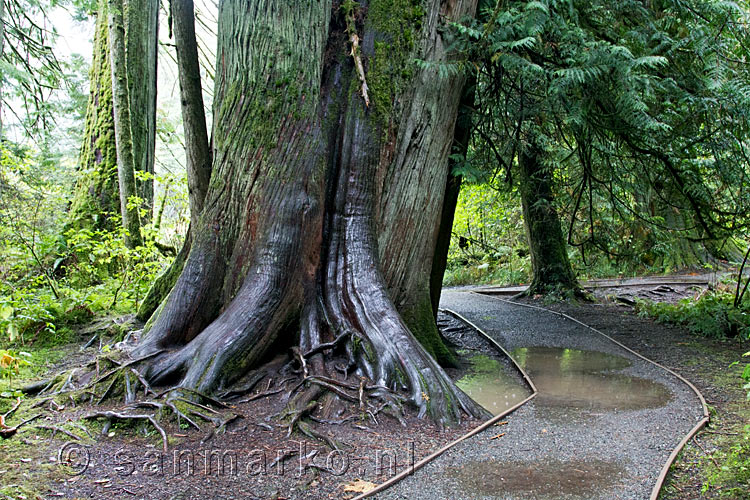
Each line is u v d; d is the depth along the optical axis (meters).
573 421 4.64
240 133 5.56
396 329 5.27
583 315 11.31
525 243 20.41
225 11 5.83
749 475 3.48
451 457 3.85
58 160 13.36
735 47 7.70
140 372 4.73
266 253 5.31
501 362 7.27
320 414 4.52
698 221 10.39
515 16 6.26
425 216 6.55
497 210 19.83
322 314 5.51
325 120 5.86
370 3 6.09
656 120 7.66
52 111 13.94
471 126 8.12
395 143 6.11
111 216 10.14
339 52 6.04
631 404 5.15
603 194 11.42
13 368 5.29
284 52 5.49
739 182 8.60
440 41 6.48
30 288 7.98
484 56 6.93
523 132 9.71
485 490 3.34
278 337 5.27
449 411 4.64
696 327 8.96
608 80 7.16
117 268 9.55
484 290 16.48
